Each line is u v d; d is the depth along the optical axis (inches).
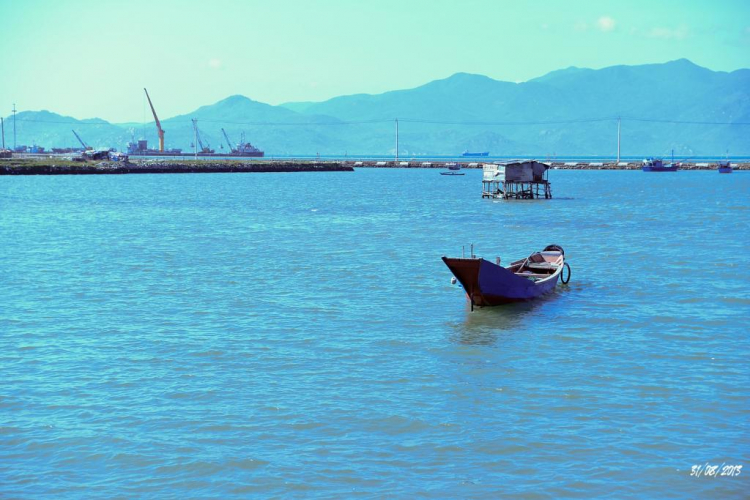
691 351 1517.0
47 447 1083.9
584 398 1258.0
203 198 5920.3
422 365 1434.5
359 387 1312.7
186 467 1027.9
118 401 1247.5
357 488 976.3
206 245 3063.5
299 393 1283.2
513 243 3149.6
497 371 1397.6
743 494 957.2
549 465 1030.4
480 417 1182.3
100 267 2506.2
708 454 1056.8
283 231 3585.1
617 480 990.4
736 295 2032.5
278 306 1916.8
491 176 5959.6
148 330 1678.2
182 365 1428.4
